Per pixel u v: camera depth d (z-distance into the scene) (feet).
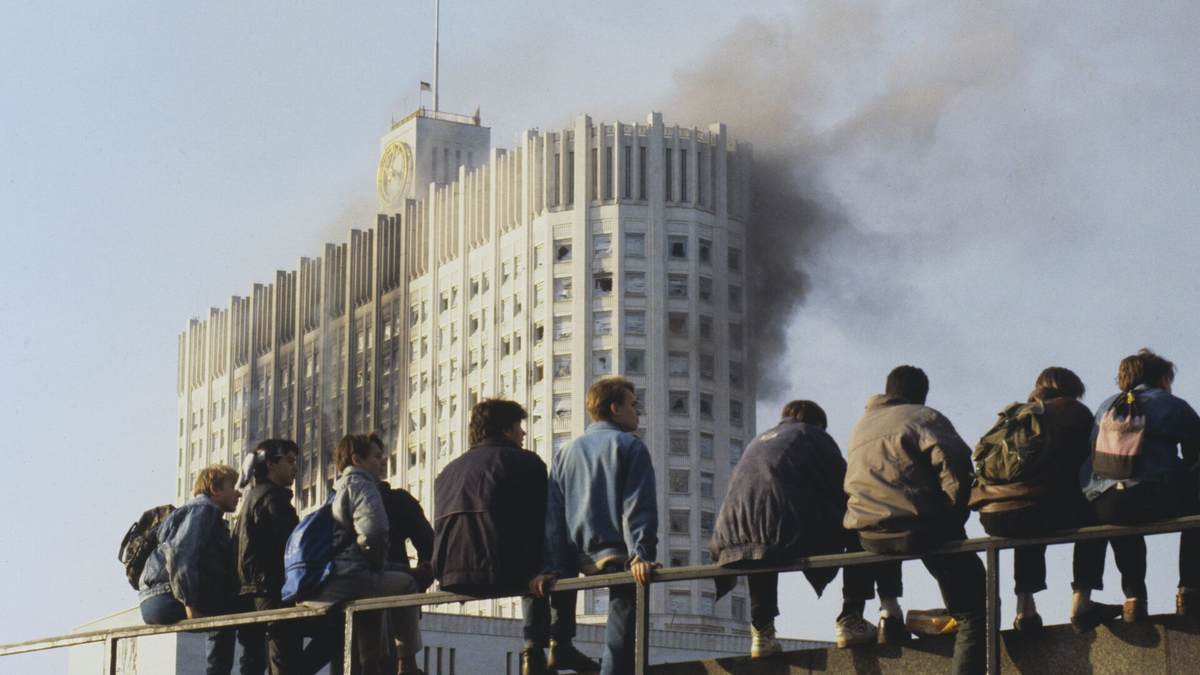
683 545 444.55
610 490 42.70
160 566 52.13
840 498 42.32
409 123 579.89
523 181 477.36
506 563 42.75
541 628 44.32
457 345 497.05
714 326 465.06
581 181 467.93
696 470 451.53
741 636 320.09
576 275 464.24
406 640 46.78
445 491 43.80
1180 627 37.83
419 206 522.06
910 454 39.42
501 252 484.33
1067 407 38.78
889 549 39.34
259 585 48.62
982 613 39.60
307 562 45.73
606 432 43.34
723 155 473.67
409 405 514.27
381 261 529.45
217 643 51.70
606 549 42.70
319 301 548.72
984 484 38.81
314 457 540.93
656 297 460.96
